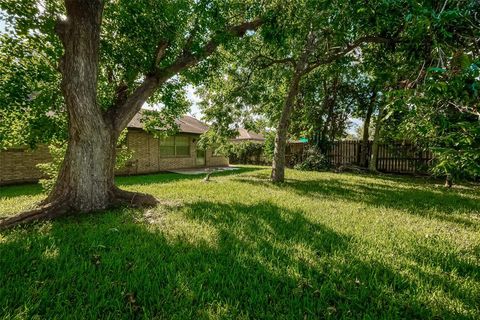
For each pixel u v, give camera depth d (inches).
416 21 62.2
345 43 271.6
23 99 163.2
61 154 211.8
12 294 74.2
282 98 462.6
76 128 160.7
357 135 1285.7
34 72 166.1
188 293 77.0
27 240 113.7
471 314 70.2
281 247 114.2
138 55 193.0
